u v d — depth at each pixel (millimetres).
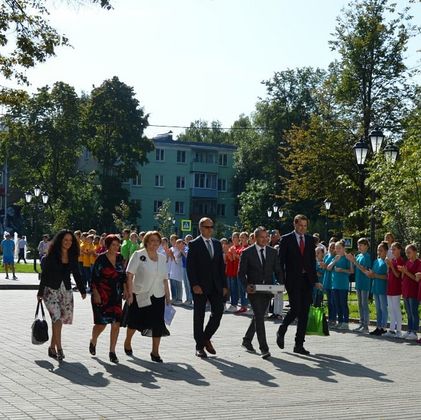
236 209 93688
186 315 21984
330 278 19547
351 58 50469
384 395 10273
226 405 9375
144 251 13055
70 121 81625
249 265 14234
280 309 21688
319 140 51562
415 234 27219
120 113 82250
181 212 97000
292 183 53531
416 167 26797
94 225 80188
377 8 50594
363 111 50719
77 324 18375
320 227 71438
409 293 17312
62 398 9578
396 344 16281
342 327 19234
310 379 11547
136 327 13078
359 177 49375
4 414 8555
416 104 48250
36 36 20578
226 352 14383
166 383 10898
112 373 11648
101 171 86938
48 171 81938
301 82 87312
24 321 19000
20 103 22672
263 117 87438
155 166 95875
